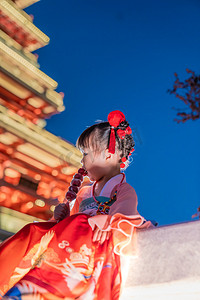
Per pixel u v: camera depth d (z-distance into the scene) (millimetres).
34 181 7750
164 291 1385
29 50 7762
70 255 1487
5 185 7332
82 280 1457
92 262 1531
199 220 1468
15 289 1354
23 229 1695
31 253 1610
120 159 2076
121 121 2092
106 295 1444
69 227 1571
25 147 7285
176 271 1365
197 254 1356
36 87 7418
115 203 1789
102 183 2006
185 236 1448
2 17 7227
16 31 7410
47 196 7879
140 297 1481
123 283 1508
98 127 2094
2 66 6965
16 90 7258
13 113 7078
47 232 1633
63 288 1401
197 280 1283
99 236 1569
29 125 7246
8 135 7047
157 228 1571
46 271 1438
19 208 7555
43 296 1364
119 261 1563
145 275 1454
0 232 6621
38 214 7836
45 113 7773
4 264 1571
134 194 1825
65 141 7738
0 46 6852
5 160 7238
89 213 1870
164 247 1479
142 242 1570
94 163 2039
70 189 2109
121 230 1555
